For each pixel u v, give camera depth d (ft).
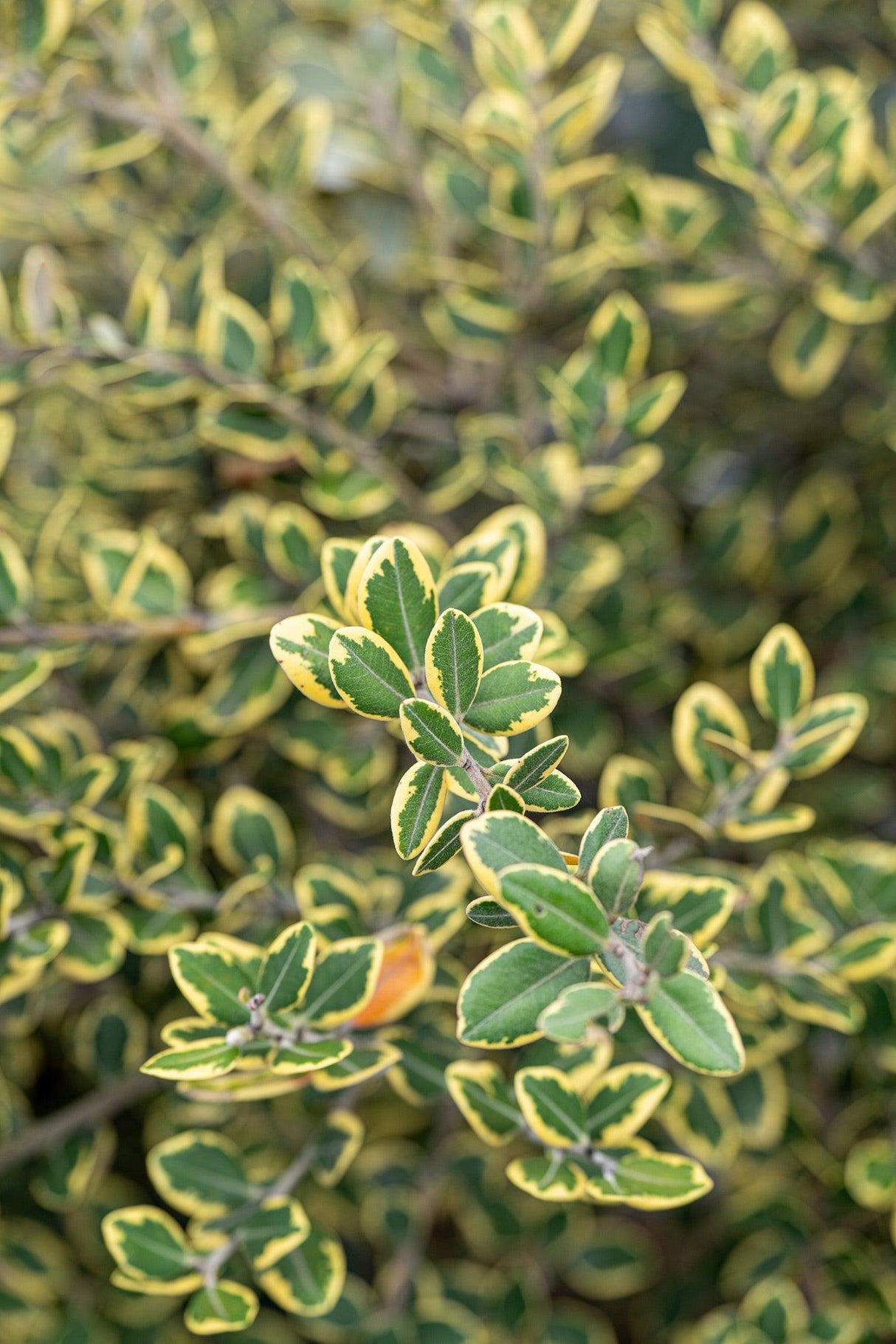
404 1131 3.25
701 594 3.60
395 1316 2.93
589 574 2.69
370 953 2.12
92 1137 2.80
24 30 2.55
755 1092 2.77
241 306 2.56
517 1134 2.20
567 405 2.62
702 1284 3.38
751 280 3.22
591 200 3.81
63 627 2.42
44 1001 2.86
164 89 2.97
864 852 2.76
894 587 3.57
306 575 2.61
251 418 2.58
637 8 3.36
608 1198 2.04
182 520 3.17
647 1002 1.82
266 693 2.64
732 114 2.63
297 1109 2.94
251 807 2.60
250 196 3.03
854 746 3.52
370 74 3.34
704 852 2.54
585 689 3.15
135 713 2.96
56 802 2.44
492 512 3.49
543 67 2.61
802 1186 3.11
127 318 2.59
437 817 1.88
